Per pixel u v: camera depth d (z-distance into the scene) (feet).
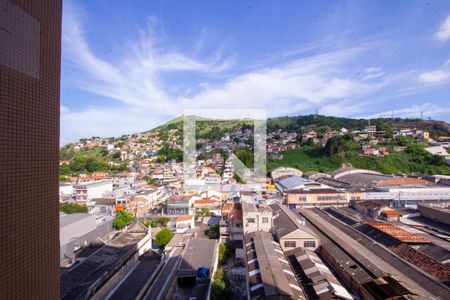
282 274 65.51
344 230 105.09
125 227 134.21
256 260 76.33
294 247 87.04
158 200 197.36
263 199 152.87
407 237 87.76
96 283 66.54
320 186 186.09
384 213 118.73
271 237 93.76
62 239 102.78
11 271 22.54
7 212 22.18
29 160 24.44
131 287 71.36
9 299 22.35
